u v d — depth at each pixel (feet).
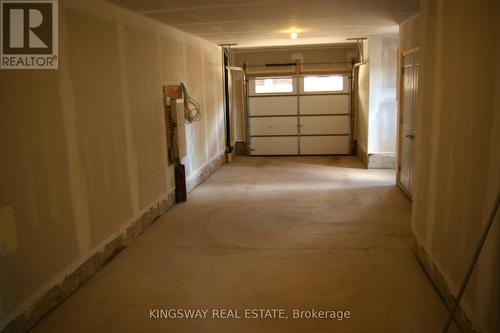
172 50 17.30
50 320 8.71
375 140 23.76
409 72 17.17
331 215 15.44
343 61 30.07
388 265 10.99
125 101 12.79
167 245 12.87
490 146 6.61
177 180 17.60
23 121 8.18
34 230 8.49
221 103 26.73
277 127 31.42
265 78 30.94
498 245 6.33
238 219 15.30
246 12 14.49
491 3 6.59
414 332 7.99
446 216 8.86
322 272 10.69
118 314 8.90
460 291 7.00
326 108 30.71
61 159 9.41
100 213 11.24
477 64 7.16
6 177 7.68
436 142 9.60
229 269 11.02
